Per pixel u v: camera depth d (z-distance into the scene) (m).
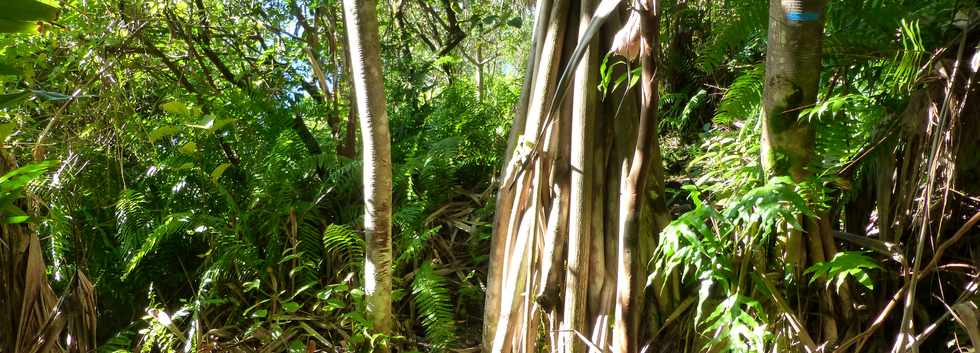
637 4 1.78
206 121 2.85
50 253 3.29
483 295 3.39
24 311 2.11
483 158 4.27
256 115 3.87
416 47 6.25
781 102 1.99
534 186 2.35
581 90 2.27
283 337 2.96
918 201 2.34
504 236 2.45
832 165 2.31
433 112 4.52
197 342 2.80
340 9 4.57
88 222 3.40
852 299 2.28
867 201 2.47
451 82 5.18
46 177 3.10
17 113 3.20
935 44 2.29
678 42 4.74
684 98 4.76
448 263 3.59
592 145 2.30
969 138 2.21
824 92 2.64
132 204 3.37
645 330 2.48
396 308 3.32
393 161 4.27
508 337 2.39
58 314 2.24
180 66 4.18
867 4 2.38
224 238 3.23
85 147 3.44
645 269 2.44
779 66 1.97
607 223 2.34
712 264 1.99
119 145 3.53
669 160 4.23
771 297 2.13
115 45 3.58
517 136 2.44
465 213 3.83
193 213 3.38
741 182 2.36
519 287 2.37
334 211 3.80
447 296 3.10
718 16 3.64
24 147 3.16
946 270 2.26
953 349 2.29
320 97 4.67
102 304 3.36
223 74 4.34
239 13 4.46
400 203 3.81
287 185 3.52
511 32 6.96
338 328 3.02
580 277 2.31
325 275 3.45
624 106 2.31
